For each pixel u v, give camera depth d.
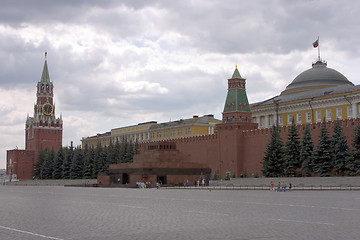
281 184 58.16
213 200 37.59
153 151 95.56
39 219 22.81
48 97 180.25
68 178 128.38
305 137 69.81
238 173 84.88
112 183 98.56
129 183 92.88
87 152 123.44
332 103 86.50
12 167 166.62
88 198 44.06
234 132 86.06
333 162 66.31
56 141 177.62
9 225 20.30
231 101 88.38
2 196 50.31
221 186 73.62
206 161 92.12
